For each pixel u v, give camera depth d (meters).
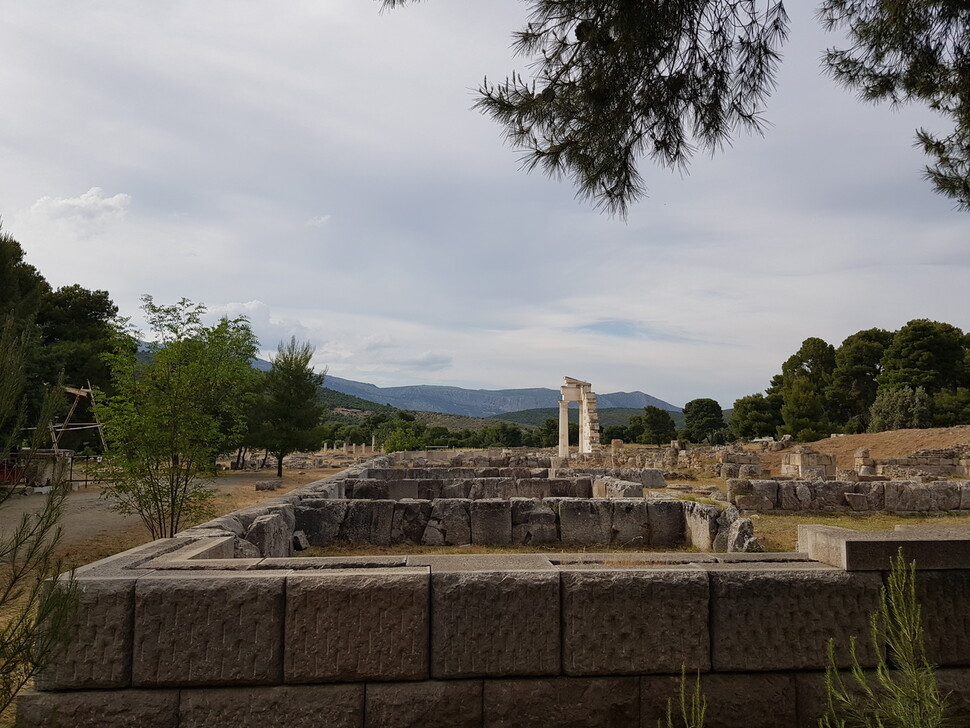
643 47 5.09
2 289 21.38
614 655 3.81
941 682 3.88
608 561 4.17
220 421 10.82
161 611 3.60
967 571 4.03
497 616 3.77
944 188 6.78
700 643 3.86
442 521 9.81
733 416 59.69
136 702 3.53
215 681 3.58
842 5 6.41
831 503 14.10
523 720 3.71
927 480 20.05
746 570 3.98
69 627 3.29
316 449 29.45
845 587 3.96
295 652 3.63
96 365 28.06
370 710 3.62
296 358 28.31
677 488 16.56
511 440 70.75
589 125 5.52
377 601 3.70
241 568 4.05
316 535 9.62
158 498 9.94
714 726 3.80
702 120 5.53
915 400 44.62
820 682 3.88
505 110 5.39
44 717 3.48
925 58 6.32
